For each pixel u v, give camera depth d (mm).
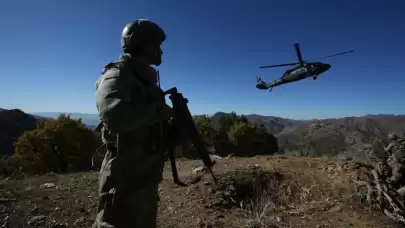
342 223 5281
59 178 7098
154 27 1903
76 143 23156
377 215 5574
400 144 6453
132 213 1858
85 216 4832
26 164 22250
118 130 1610
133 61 1806
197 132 1978
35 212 4781
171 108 1866
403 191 5797
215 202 5738
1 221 4320
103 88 1652
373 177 6539
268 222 5055
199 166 7996
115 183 1850
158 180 1992
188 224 4867
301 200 6215
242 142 25844
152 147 1917
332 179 6832
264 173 6973
